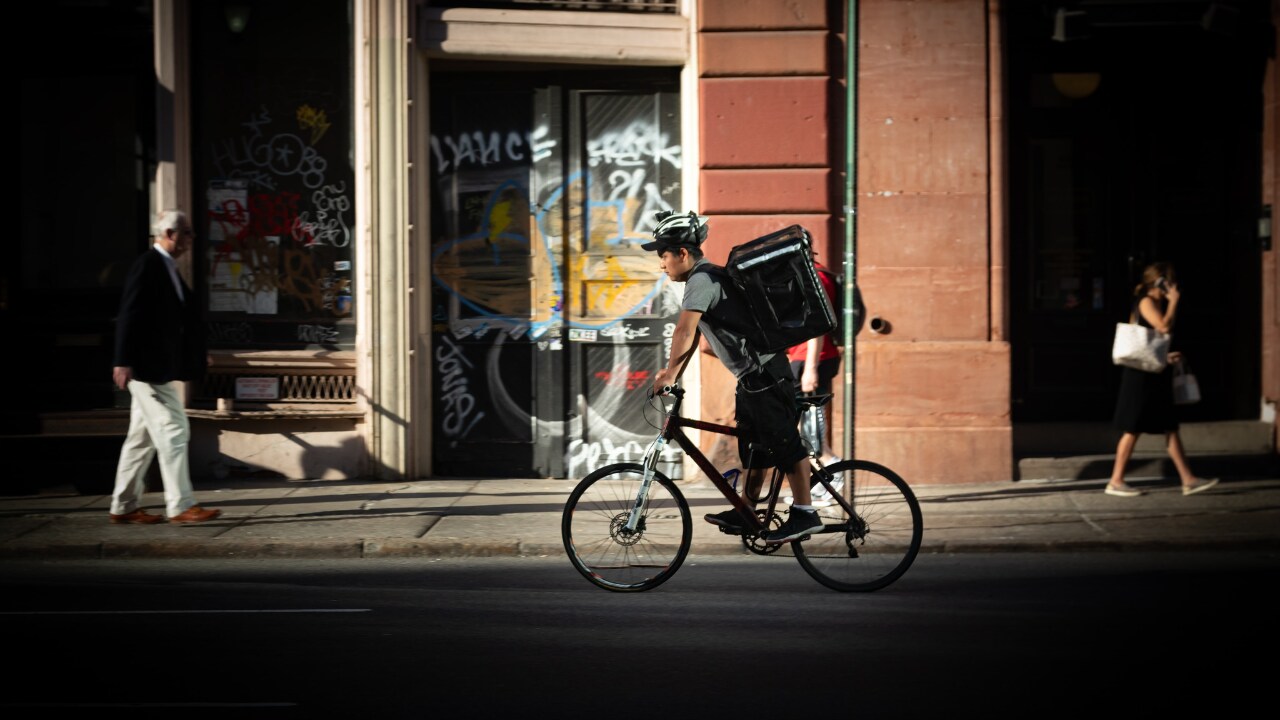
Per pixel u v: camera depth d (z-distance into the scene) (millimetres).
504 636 5516
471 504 8859
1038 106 10672
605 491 6547
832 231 9844
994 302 9883
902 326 9875
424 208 10062
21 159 10039
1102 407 10656
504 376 10211
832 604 6168
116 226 10039
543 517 8367
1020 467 9984
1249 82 10555
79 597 6324
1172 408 9078
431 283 10219
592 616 5922
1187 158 10648
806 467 6320
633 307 10180
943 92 9820
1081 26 10078
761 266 6160
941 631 5582
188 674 4871
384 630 5617
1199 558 7316
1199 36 10508
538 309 10188
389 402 9859
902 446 9828
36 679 4797
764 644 5359
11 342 9922
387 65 9750
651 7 10086
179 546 7461
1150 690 4629
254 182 10000
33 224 10031
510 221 10195
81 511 8531
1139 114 10648
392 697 4566
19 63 9992
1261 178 10570
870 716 4328
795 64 9742
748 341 6180
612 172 10195
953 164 9844
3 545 7410
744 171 9797
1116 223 10680
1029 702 4484
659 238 6328
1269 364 10445
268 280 10031
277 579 6832
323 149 9992
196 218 10000
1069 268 10602
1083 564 7152
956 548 7527
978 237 9852
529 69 10148
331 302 10039
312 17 9945
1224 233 10656
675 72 10180
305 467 9922
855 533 6484
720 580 6820
